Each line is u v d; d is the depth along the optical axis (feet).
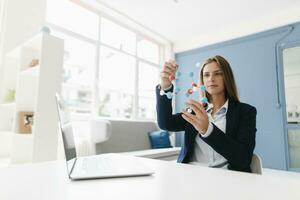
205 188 1.50
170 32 14.07
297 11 10.79
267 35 11.74
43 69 6.15
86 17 10.97
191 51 14.84
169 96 3.67
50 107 6.20
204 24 12.94
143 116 14.07
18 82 6.72
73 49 10.40
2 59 7.32
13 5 7.64
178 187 1.51
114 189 1.44
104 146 9.14
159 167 2.26
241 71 12.44
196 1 10.61
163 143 11.27
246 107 3.62
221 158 3.30
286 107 10.82
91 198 1.26
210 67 3.84
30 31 7.99
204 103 3.20
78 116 10.14
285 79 10.96
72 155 2.36
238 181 1.70
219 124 3.63
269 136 11.18
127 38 13.24
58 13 9.76
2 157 7.17
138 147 10.75
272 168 10.94
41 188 1.45
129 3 10.95
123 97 12.82
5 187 1.46
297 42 10.76
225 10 11.36
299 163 10.27
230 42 13.07
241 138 3.25
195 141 3.66
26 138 6.65
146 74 14.65
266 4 10.76
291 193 1.40
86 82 10.91
